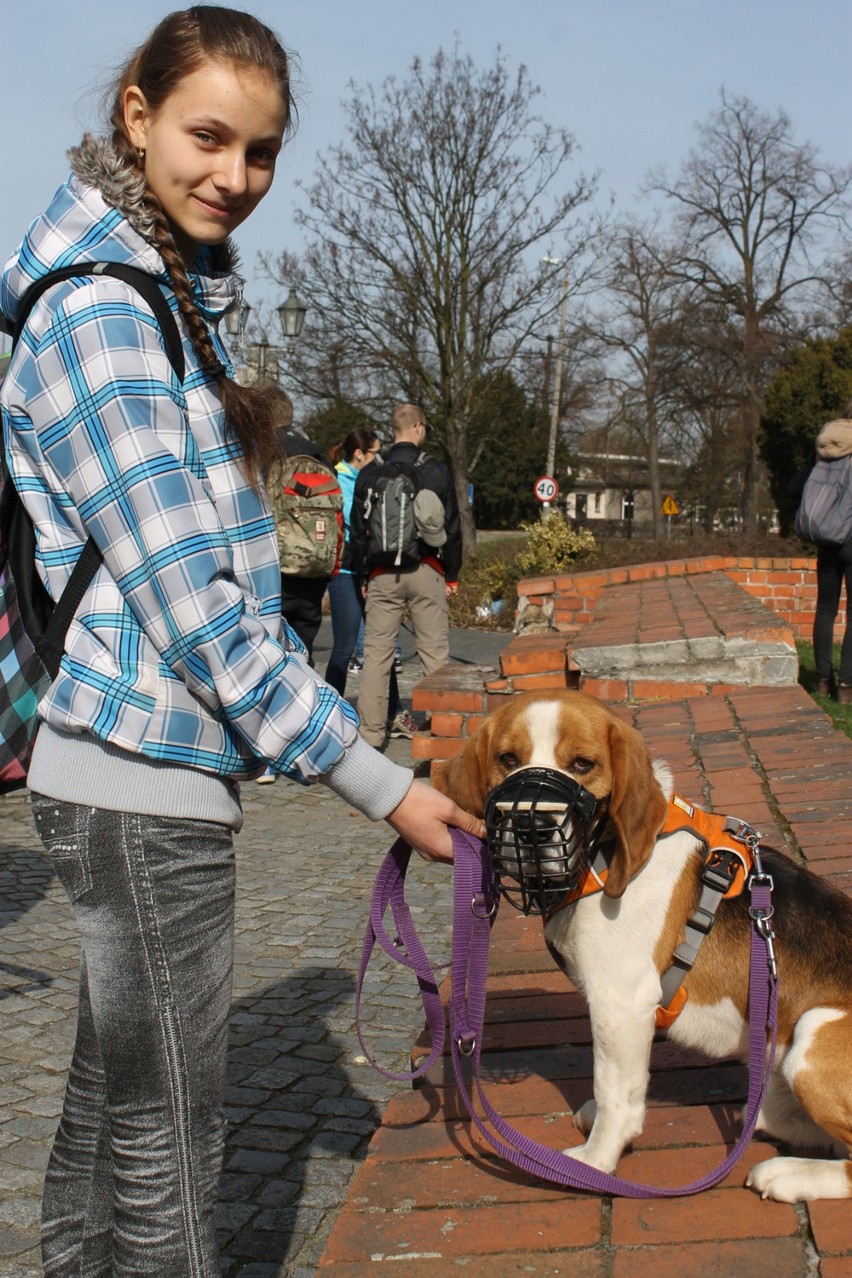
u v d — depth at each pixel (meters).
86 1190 2.23
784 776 5.09
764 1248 2.17
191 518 1.78
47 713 1.86
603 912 2.38
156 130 1.93
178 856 1.87
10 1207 3.06
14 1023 4.16
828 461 9.17
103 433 1.76
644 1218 2.29
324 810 7.28
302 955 4.83
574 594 11.48
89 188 1.87
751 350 45.25
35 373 1.81
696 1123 2.66
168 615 1.76
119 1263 1.92
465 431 37.34
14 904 5.44
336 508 8.27
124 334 1.78
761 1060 2.39
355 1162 3.29
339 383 34.66
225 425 1.96
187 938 1.89
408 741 9.02
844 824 4.37
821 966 2.45
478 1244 2.25
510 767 2.46
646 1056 2.42
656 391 49.16
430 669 8.72
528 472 62.31
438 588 8.62
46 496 1.88
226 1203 3.09
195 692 1.82
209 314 2.05
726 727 6.11
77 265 1.83
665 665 6.94
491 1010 3.35
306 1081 3.75
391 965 4.71
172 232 2.01
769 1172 2.34
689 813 2.59
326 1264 2.22
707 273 46.31
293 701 1.86
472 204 34.56
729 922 2.50
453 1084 2.95
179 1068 1.90
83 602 1.85
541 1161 2.34
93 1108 2.19
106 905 1.87
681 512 55.94
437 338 35.81
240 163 1.95
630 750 2.39
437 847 2.11
